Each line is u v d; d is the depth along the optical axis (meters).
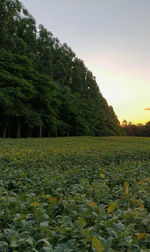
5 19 32.56
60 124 30.55
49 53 44.88
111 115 94.94
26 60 24.02
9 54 22.25
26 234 1.49
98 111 60.19
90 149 10.21
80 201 2.33
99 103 73.44
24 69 22.00
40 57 43.31
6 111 19.64
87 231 1.45
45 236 1.54
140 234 1.52
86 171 4.41
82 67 68.25
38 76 25.89
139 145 15.39
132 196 2.60
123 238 1.48
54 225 1.78
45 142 14.66
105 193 2.69
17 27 37.19
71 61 61.22
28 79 23.73
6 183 3.09
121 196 2.52
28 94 21.62
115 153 8.70
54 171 4.16
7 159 5.97
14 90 18.95
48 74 42.94
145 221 1.85
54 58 53.38
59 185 2.98
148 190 3.03
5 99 17.62
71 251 1.31
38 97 25.02
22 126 29.55
